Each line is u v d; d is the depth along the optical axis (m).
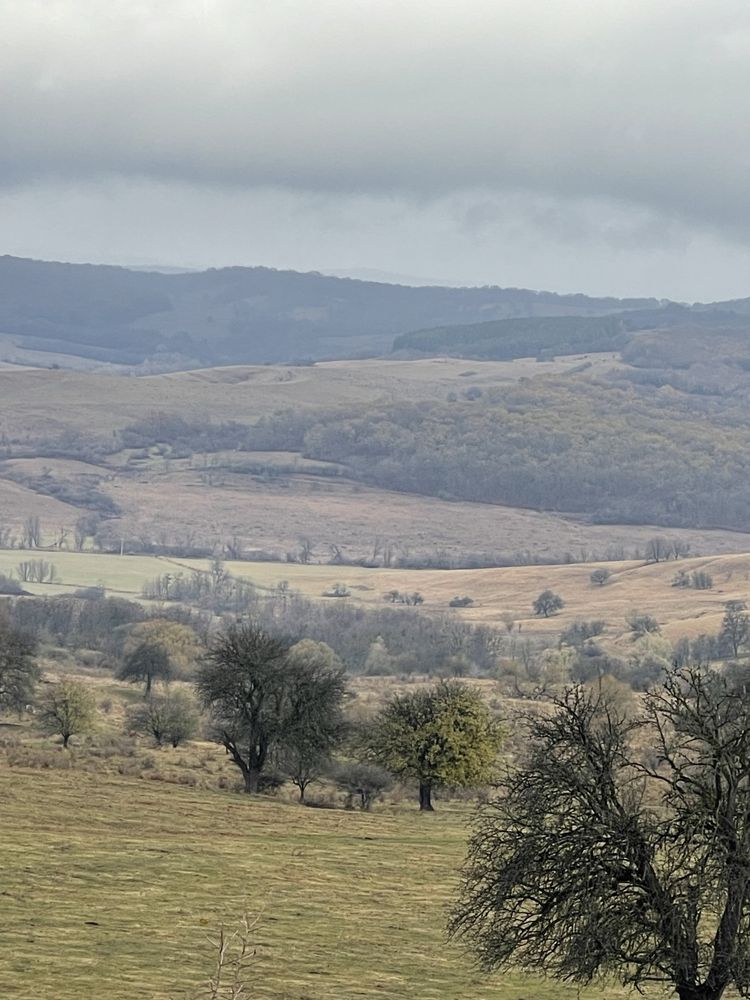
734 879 57.31
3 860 107.50
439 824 166.62
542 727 63.59
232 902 99.12
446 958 86.31
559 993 78.88
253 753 190.75
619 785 62.44
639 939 58.50
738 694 62.25
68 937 81.69
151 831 134.62
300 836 141.62
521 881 60.19
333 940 89.06
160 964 76.12
